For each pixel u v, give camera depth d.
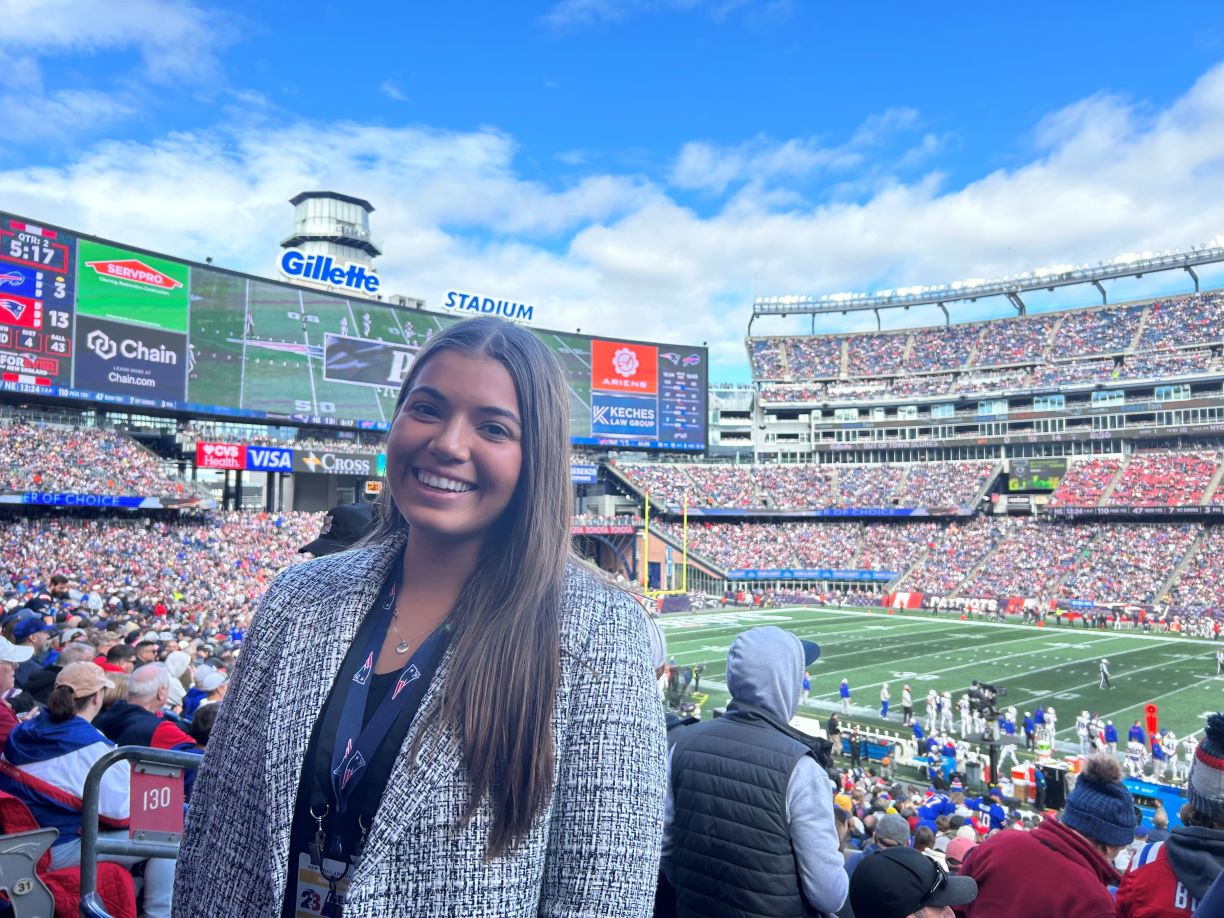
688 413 75.19
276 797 1.59
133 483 48.94
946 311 100.19
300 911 1.57
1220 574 60.97
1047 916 3.83
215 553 48.28
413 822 1.47
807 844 3.18
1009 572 69.56
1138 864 3.74
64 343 44.84
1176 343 79.94
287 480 62.91
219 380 51.72
